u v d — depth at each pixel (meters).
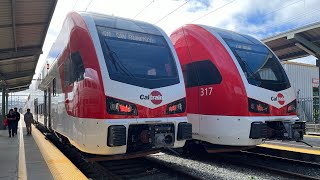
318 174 8.05
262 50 9.12
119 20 7.57
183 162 9.45
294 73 26.09
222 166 8.99
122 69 6.66
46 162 7.50
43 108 13.95
